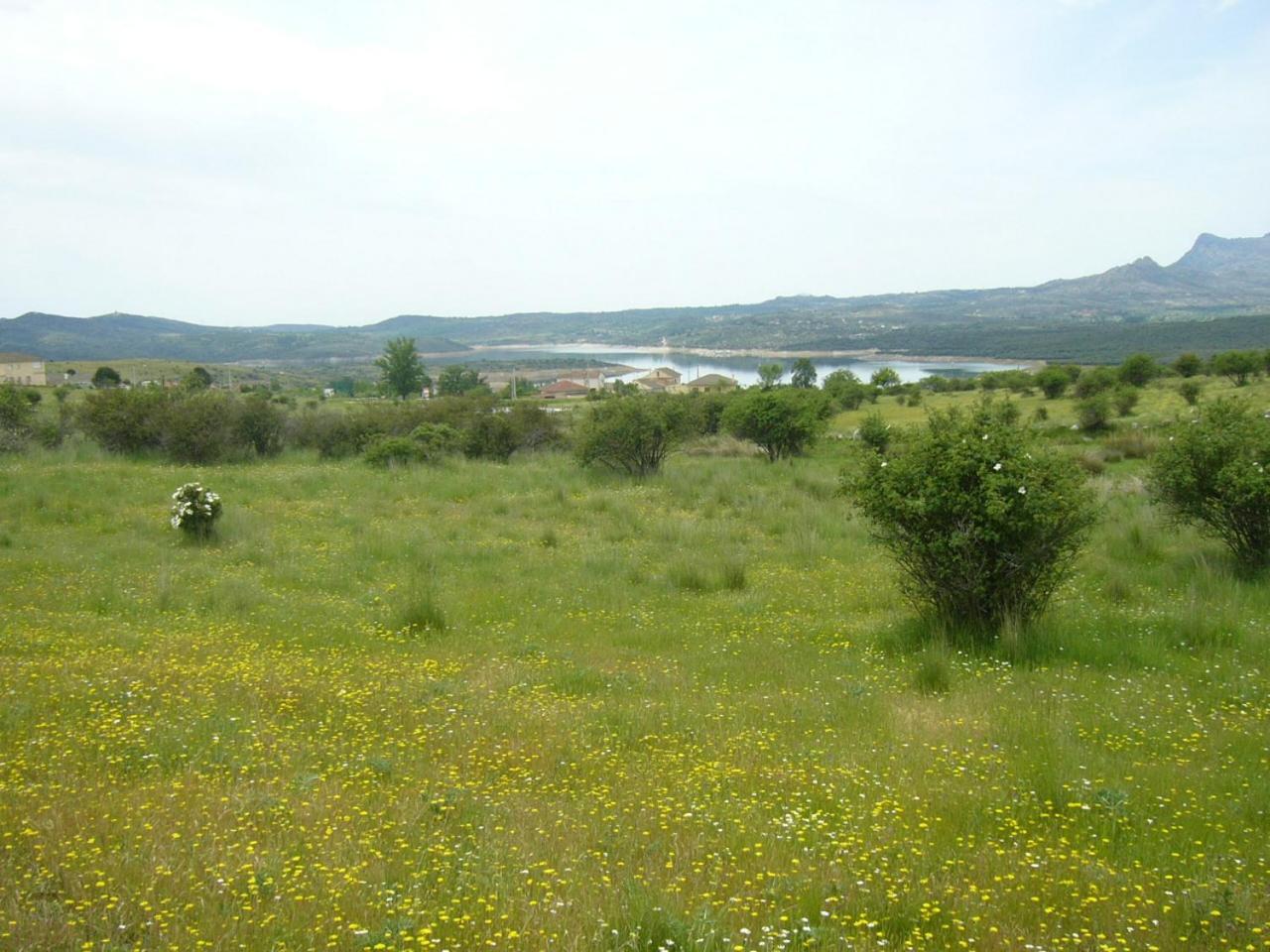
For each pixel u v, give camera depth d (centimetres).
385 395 9094
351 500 2288
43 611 1176
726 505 2319
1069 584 1334
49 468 2588
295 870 468
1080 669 970
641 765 681
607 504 2227
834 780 646
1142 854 529
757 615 1275
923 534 1105
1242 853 533
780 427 3300
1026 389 6931
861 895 461
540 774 658
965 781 644
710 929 404
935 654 983
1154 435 3203
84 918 411
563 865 490
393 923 406
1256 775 659
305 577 1452
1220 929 430
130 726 713
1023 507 1045
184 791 587
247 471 2803
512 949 396
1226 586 1292
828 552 1733
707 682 939
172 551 1625
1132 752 716
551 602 1332
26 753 648
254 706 799
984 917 441
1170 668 964
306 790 596
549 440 3634
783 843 530
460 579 1478
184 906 421
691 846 523
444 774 654
